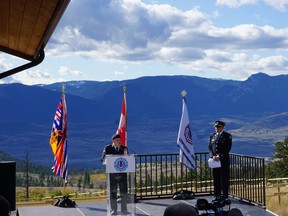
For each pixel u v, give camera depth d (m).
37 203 14.11
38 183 82.06
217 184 12.10
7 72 8.58
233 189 12.80
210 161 11.67
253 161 12.02
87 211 11.20
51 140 13.42
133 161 9.72
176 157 13.18
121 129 13.32
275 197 21.61
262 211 11.03
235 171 12.78
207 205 7.00
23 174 74.12
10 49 8.63
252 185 12.12
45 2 5.27
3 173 8.88
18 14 6.13
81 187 53.34
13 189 8.92
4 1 5.71
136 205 11.83
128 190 9.67
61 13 5.57
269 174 45.62
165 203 12.08
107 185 9.71
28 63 8.60
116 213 9.59
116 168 9.62
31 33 7.02
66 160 13.24
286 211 19.53
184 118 12.80
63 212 11.09
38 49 8.01
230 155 12.96
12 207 8.91
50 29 6.41
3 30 7.34
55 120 13.38
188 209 3.25
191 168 12.82
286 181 28.83
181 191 12.75
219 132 11.84
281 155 56.28
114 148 10.78
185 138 12.77
